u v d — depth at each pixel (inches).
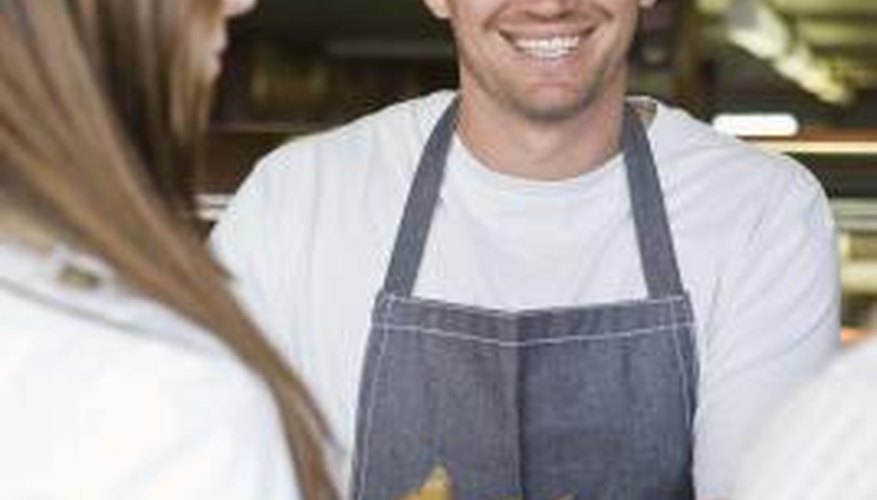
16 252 42.8
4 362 40.4
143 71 44.5
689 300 82.9
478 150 83.3
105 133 42.2
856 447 39.6
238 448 40.7
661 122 87.5
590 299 82.8
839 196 154.1
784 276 84.3
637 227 83.4
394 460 82.6
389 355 82.5
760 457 42.0
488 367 81.8
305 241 85.2
